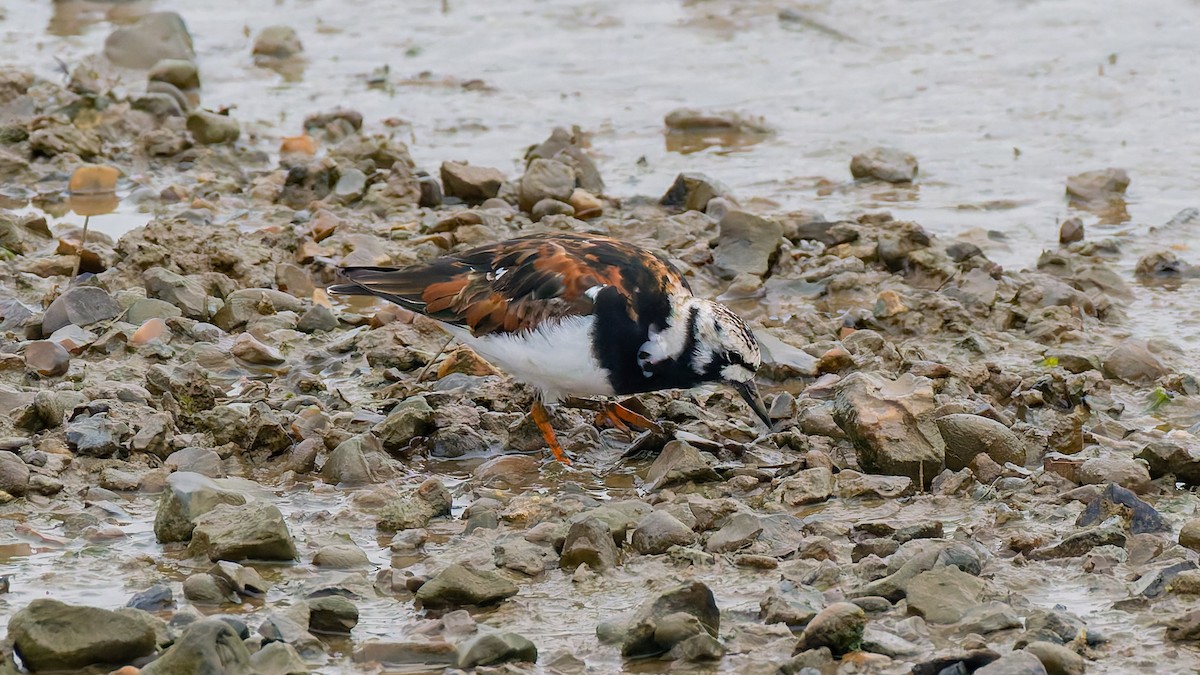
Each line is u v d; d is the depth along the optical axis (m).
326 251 16.89
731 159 21.36
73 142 20.30
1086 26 27.14
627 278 11.49
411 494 11.09
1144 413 13.03
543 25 28.30
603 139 22.31
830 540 10.13
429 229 17.77
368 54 26.70
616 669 8.43
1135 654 8.49
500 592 9.27
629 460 12.20
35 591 9.38
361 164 20.11
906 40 26.81
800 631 8.83
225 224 17.47
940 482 11.27
